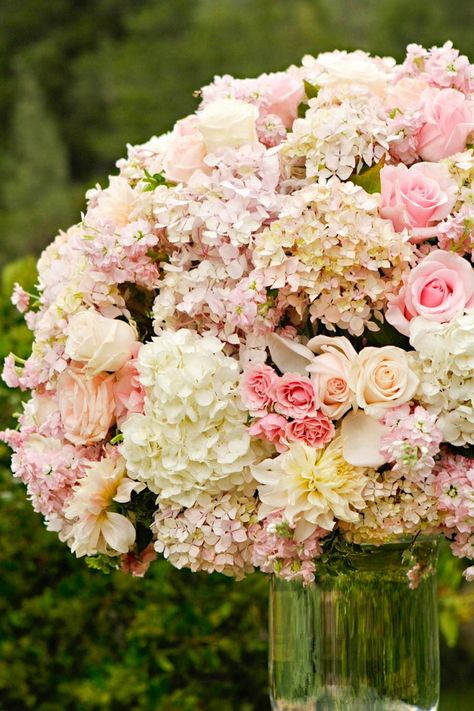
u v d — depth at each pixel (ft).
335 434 5.82
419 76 6.34
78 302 6.07
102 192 6.38
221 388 5.76
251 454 5.79
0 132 53.67
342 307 5.77
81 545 6.11
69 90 53.88
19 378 6.31
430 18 41.27
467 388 5.63
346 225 5.74
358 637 6.21
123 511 6.10
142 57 50.26
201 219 5.87
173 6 52.70
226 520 5.81
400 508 5.75
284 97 6.35
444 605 10.23
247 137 6.09
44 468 6.05
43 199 48.01
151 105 48.70
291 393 5.80
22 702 10.05
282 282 5.74
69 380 6.09
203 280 5.87
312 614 6.25
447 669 17.30
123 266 6.01
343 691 6.22
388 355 5.75
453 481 5.70
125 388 5.99
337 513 5.68
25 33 56.70
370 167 6.06
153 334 6.24
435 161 6.11
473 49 38.99
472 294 5.77
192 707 9.44
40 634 9.78
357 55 6.63
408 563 6.17
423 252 5.92
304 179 6.09
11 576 9.84
